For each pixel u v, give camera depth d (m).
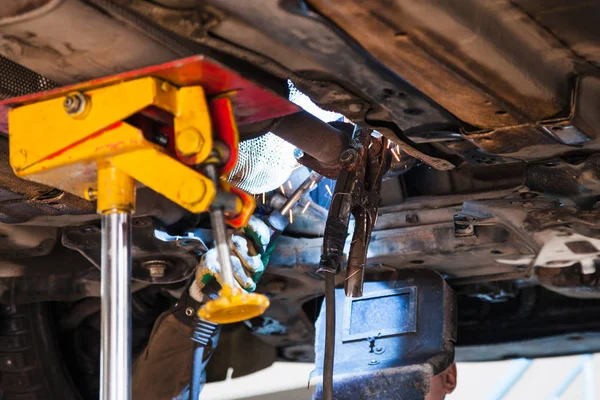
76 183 2.20
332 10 1.99
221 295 2.01
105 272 2.04
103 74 2.17
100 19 1.95
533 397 8.27
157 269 3.36
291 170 3.01
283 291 3.85
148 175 2.03
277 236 3.33
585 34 2.24
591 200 3.06
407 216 3.43
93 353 4.26
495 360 4.54
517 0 2.12
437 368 3.47
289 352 4.61
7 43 2.04
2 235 3.33
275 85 2.24
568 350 4.37
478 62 2.20
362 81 2.27
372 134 2.89
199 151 2.01
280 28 2.02
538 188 3.05
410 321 3.60
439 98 2.34
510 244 3.39
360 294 2.89
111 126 2.04
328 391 2.67
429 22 2.05
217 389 6.82
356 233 2.89
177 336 3.48
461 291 4.02
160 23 1.95
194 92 2.04
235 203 2.07
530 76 2.31
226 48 2.06
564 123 2.45
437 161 2.78
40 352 4.04
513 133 2.53
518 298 4.29
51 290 3.68
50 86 2.32
